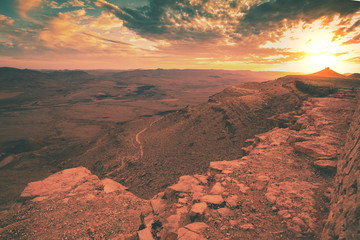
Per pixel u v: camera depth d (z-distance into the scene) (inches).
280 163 506.3
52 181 810.2
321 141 572.1
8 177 3110.2
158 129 4389.8
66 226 491.8
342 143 546.6
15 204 665.0
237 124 2645.2
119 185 832.9
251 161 548.1
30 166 3686.0
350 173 216.2
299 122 919.0
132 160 2593.5
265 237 252.2
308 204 309.9
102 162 3065.9
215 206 336.2
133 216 533.0
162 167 2097.7
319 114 900.6
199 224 294.7
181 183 458.6
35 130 7263.8
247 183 415.2
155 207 417.1
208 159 2011.6
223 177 456.8
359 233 149.3
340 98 1417.3
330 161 443.5
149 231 339.9
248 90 4379.9
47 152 4623.5
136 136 4247.0
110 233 445.4
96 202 640.4
